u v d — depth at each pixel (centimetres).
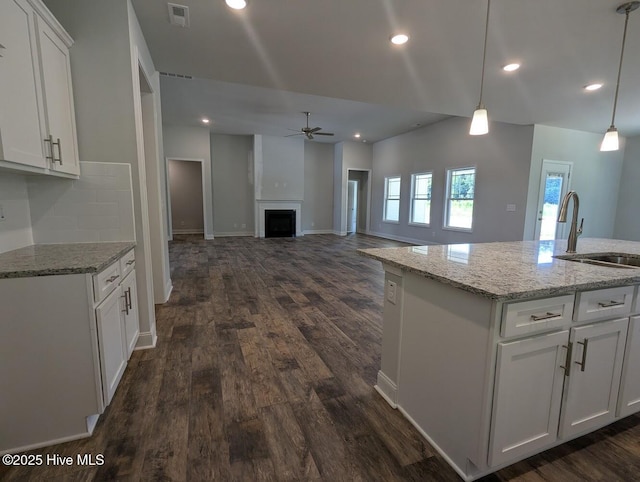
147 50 289
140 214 235
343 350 251
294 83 378
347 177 979
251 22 251
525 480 137
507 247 239
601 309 144
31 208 216
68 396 153
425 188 788
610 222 657
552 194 583
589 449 153
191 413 175
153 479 133
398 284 178
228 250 701
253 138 895
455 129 684
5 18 142
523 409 134
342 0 223
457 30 260
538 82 364
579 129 581
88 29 213
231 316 318
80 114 218
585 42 275
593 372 149
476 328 128
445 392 146
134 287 230
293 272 507
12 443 149
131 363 227
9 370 146
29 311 145
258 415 174
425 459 147
